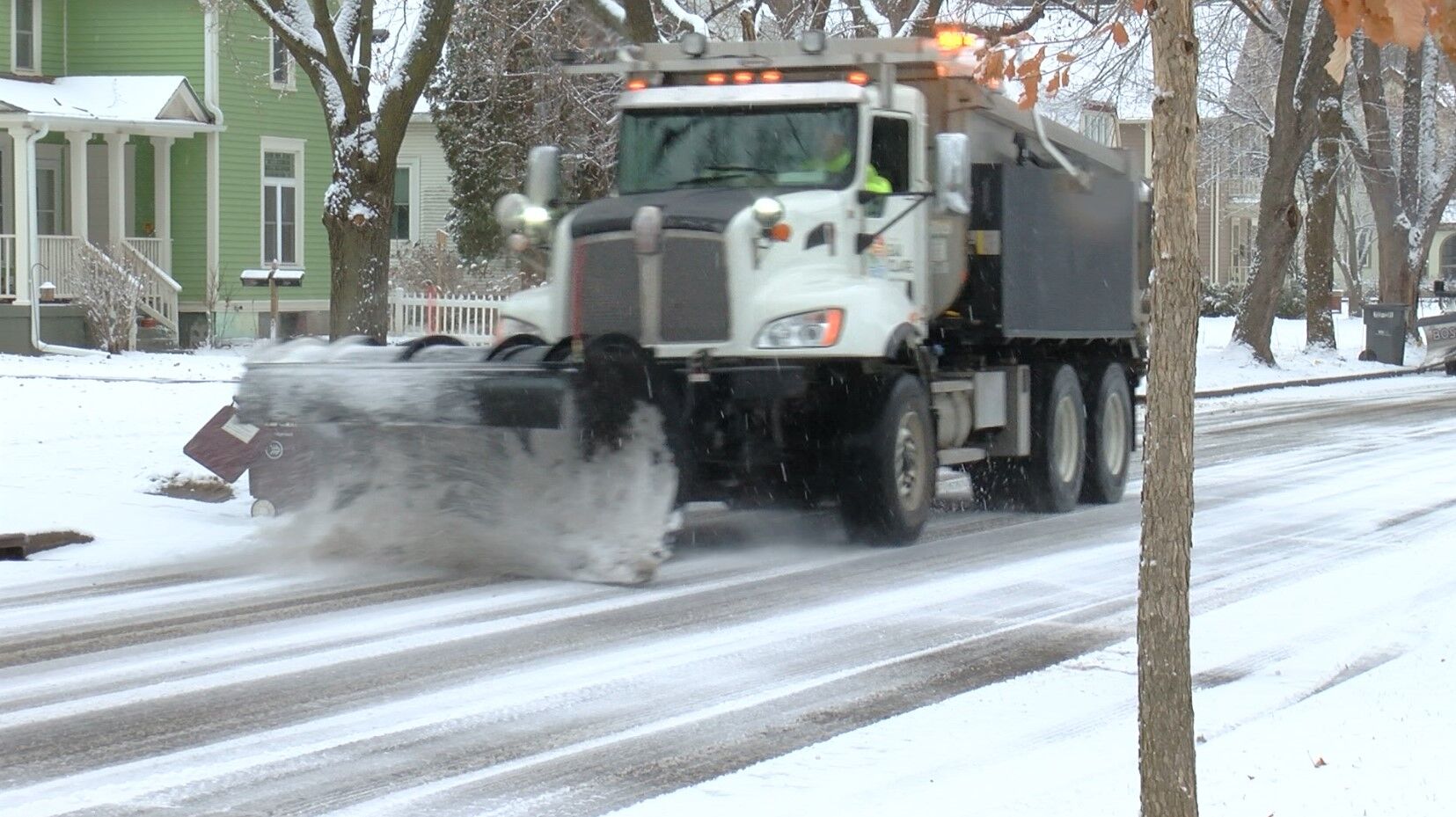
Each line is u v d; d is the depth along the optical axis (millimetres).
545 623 15516
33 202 50844
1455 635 15070
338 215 36719
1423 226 74250
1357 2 8797
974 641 14922
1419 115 73812
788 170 20281
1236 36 62594
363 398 18000
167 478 23031
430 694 12695
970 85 21469
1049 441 24281
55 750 11023
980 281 21938
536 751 11156
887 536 20438
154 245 56375
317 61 37031
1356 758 10445
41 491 22188
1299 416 43812
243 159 59062
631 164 20984
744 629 15359
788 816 9703
